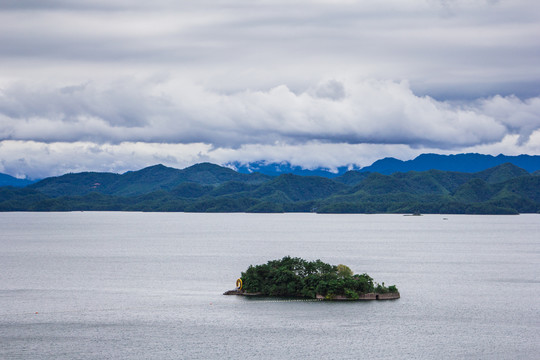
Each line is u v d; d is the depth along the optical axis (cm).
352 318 16862
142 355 13588
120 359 13312
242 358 13375
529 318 17000
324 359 13288
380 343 14438
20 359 13288
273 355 13575
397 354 13588
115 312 17912
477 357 13338
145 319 16962
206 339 14850
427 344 14325
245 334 15262
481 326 16062
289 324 16200
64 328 15988
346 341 14600
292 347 14162
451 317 17075
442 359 13200
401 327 15912
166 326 16125
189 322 16538
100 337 15075
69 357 13450
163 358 13388
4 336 15175
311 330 15600
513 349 13925
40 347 14188
